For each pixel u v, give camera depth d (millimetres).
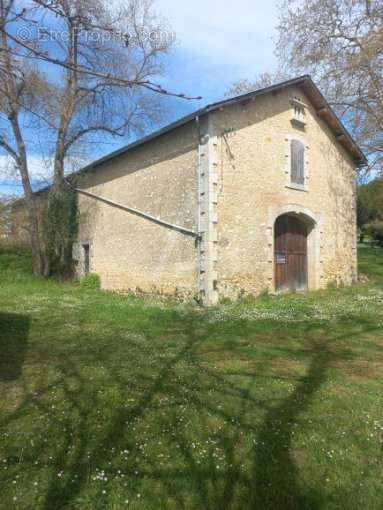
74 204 15445
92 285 13617
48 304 9406
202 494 2338
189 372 4477
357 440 2945
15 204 17906
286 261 11703
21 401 3672
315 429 3109
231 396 3770
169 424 3186
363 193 25312
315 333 6465
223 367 4668
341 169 13609
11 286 13250
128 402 3625
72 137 14672
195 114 9117
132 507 2219
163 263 10602
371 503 2268
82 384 4102
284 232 11719
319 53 14258
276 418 3299
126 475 2506
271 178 10727
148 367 4652
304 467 2609
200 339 6070
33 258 15609
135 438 2971
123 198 12500
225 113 9617
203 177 9305
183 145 10055
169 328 6844
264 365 4758
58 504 2246
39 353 5285
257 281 10219
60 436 3004
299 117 11773
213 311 8344
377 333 6418
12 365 4746
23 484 2414
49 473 2523
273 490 2373
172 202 10352
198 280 9383
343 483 2443
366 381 4203
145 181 11445
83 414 3387
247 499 2305
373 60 12898
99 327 6922
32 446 2852
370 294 10961
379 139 14242
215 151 9336
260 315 7902
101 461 2662
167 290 10398
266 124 10688
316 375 4391
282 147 11125
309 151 12109
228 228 9555
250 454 2750
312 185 12141
